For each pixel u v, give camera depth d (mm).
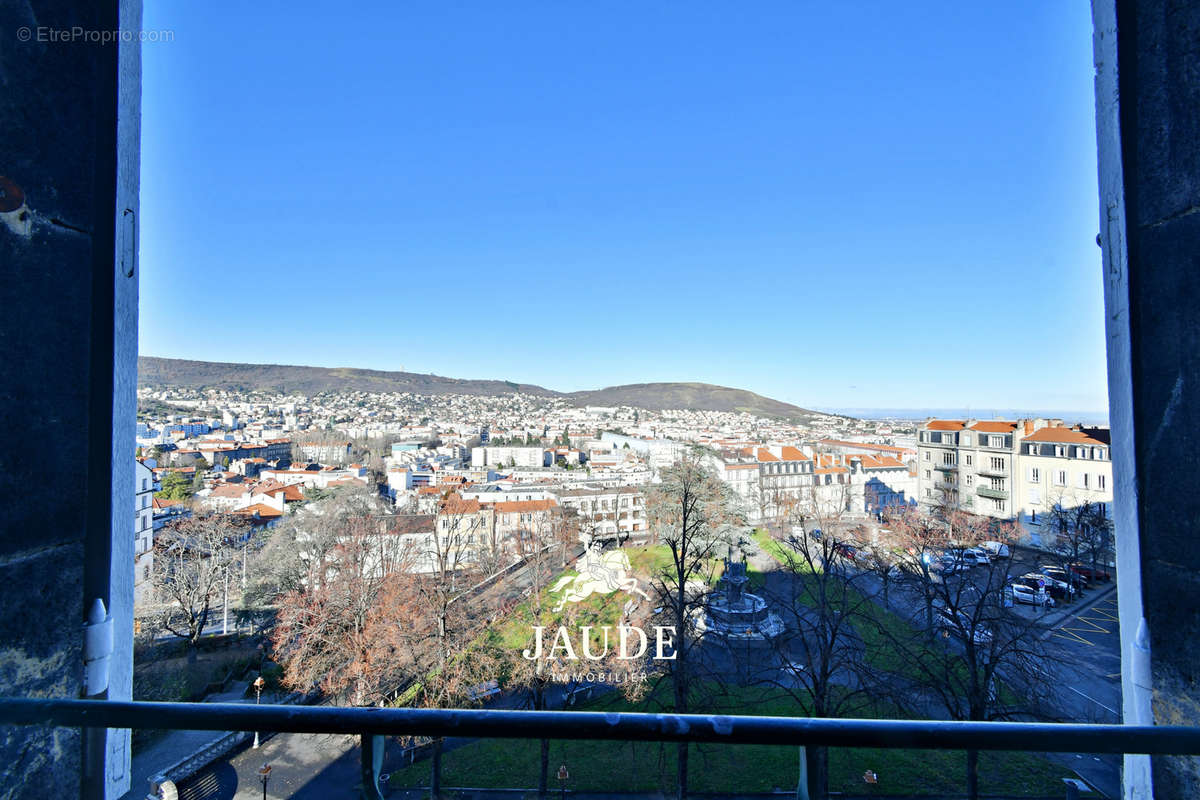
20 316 1329
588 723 1106
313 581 23062
